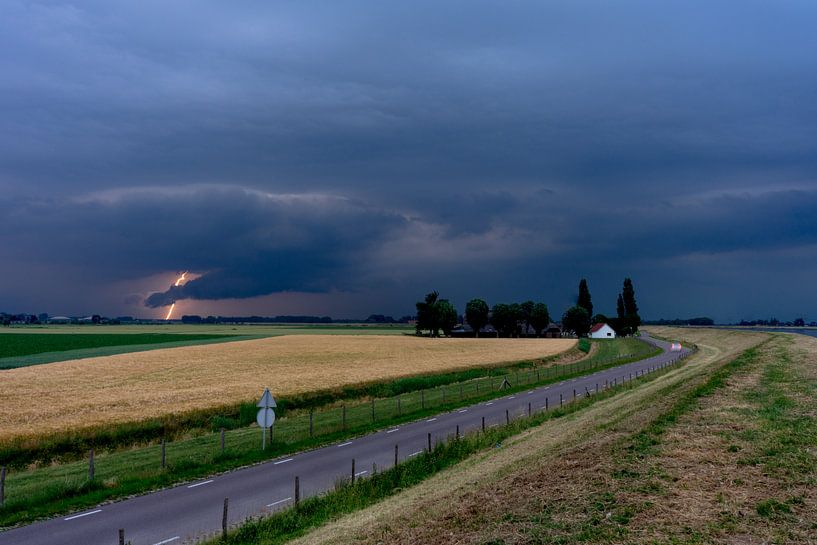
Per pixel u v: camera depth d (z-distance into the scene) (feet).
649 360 296.71
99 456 102.63
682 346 429.38
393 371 223.71
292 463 90.74
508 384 196.95
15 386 177.99
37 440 106.52
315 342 410.31
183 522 62.44
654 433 74.18
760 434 70.44
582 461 64.18
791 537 41.24
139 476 81.25
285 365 245.45
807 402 91.81
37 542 56.65
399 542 46.93
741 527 43.14
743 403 92.53
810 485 51.70
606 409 116.98
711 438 69.82
